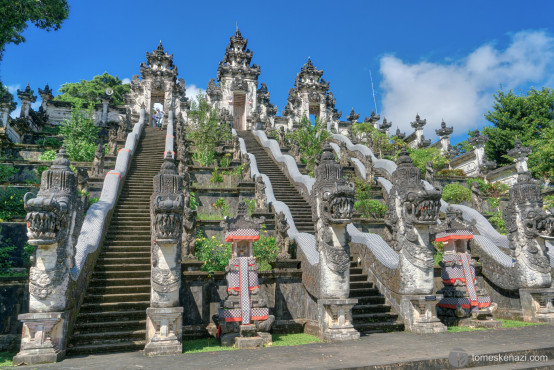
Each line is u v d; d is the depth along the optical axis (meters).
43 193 6.89
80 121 24.56
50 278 6.59
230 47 39.00
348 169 20.98
